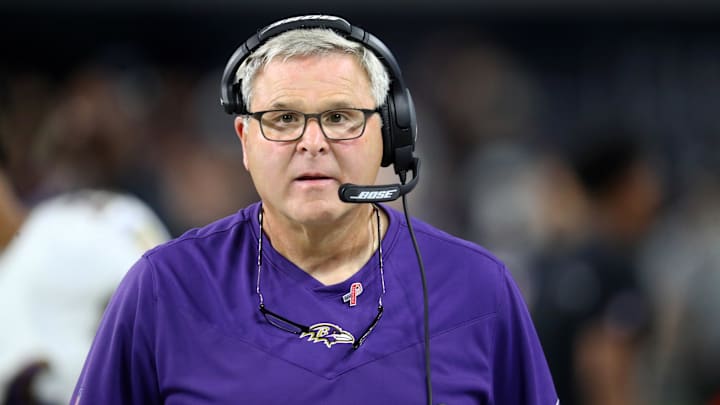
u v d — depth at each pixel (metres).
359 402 6.73
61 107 20.69
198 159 24.16
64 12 24.73
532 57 26.17
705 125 25.86
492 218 22.59
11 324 10.34
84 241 10.55
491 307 7.23
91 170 14.31
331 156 6.77
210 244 7.29
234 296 7.03
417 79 25.80
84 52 25.02
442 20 25.84
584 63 26.12
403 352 6.91
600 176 15.00
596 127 23.52
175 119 24.61
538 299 14.55
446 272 7.26
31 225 10.85
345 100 6.77
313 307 6.98
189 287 7.04
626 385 14.44
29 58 24.77
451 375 6.95
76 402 7.01
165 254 7.16
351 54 6.88
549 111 26.08
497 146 25.03
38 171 15.18
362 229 7.20
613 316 14.29
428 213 24.03
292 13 24.81
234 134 24.78
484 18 25.78
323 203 6.77
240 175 24.16
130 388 7.04
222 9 24.59
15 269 10.58
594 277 14.35
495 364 7.33
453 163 25.02
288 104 6.72
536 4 25.34
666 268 22.72
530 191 22.75
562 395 14.30
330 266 7.19
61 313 10.49
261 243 7.20
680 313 16.36
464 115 25.56
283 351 6.80
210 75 25.44
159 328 6.93
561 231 15.66
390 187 6.75
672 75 25.98
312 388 6.71
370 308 7.03
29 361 10.27
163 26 25.36
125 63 24.09
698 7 25.36
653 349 16.78
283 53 6.77
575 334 14.29
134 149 21.11
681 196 24.98
